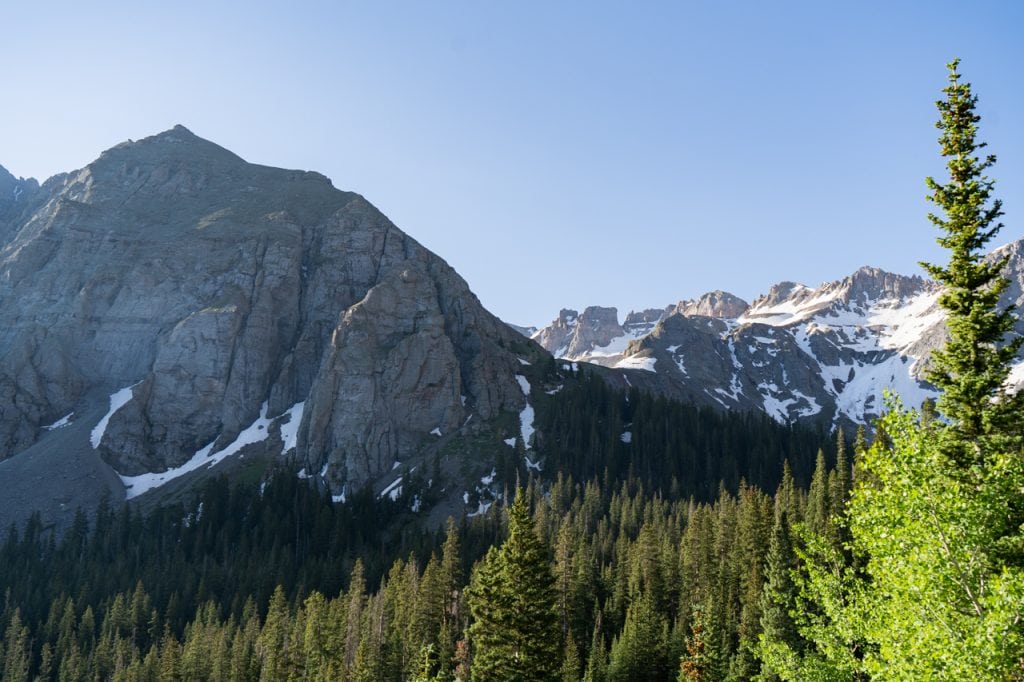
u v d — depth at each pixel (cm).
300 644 12044
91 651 14688
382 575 14538
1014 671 2694
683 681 8644
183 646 14500
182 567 17625
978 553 3023
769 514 10569
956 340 4194
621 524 16262
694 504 18212
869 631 3194
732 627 9831
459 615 11250
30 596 17138
